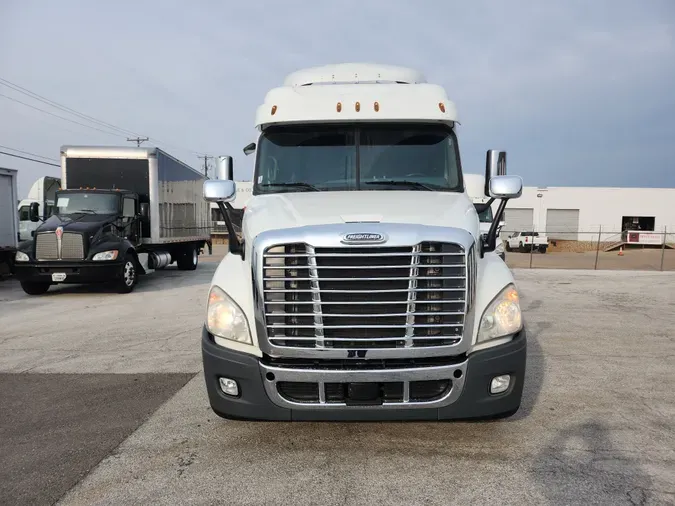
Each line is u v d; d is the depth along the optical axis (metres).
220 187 4.09
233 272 3.66
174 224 15.13
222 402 3.46
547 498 3.03
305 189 4.64
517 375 3.41
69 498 3.09
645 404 4.54
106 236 11.51
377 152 4.74
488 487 3.16
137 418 4.30
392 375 3.23
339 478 3.30
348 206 3.84
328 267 3.22
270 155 4.80
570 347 6.59
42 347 6.70
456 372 3.29
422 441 3.81
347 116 4.73
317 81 5.53
